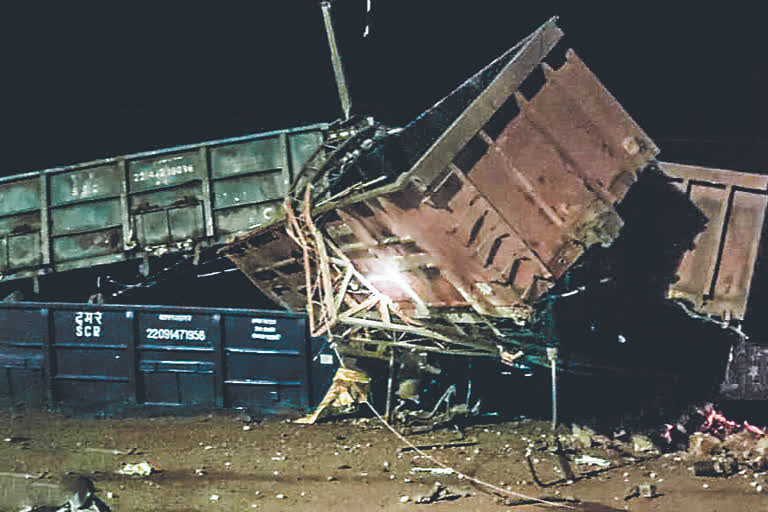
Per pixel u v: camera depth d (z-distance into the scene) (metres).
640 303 7.63
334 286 7.78
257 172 11.10
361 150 8.00
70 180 11.59
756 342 7.89
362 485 6.31
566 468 6.87
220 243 11.34
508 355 7.03
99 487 6.07
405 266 6.93
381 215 6.61
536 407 9.22
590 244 6.13
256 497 5.91
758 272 7.78
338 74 10.41
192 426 8.60
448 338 7.23
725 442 7.29
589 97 6.12
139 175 11.44
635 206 7.36
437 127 8.15
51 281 12.79
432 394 9.16
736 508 5.60
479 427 8.54
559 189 6.05
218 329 9.44
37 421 8.73
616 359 7.86
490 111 5.88
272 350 9.43
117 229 11.57
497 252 6.05
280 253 8.90
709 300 7.35
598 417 8.51
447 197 5.98
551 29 6.06
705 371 8.00
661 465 6.96
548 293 6.30
